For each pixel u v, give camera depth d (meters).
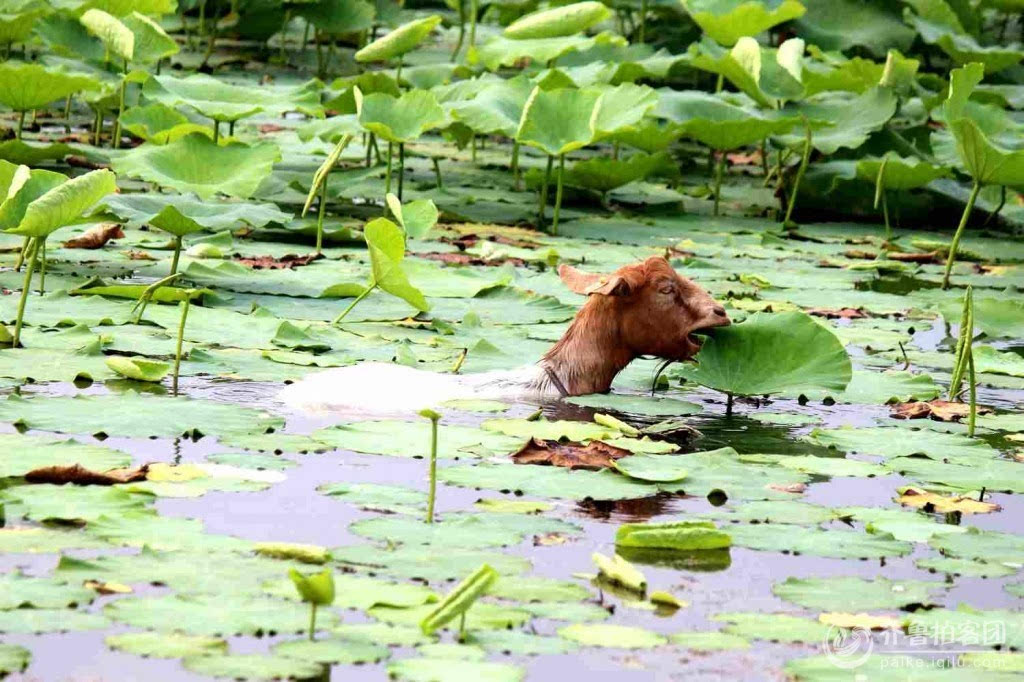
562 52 19.22
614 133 16.52
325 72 27.30
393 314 12.20
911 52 27.95
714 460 8.42
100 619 5.57
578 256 15.59
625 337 10.09
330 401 9.38
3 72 16.11
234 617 5.66
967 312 10.27
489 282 13.43
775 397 10.44
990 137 17.09
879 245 17.88
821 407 10.13
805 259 16.66
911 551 6.97
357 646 5.46
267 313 11.69
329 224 16.16
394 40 17.27
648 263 10.09
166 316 11.38
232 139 16.56
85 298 11.77
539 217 17.47
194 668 5.18
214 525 6.88
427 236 16.28
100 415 8.53
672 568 6.65
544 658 5.54
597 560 6.50
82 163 18.23
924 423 9.70
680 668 5.49
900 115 22.39
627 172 18.06
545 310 12.74
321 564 6.37
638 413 9.69
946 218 19.75
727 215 19.56
